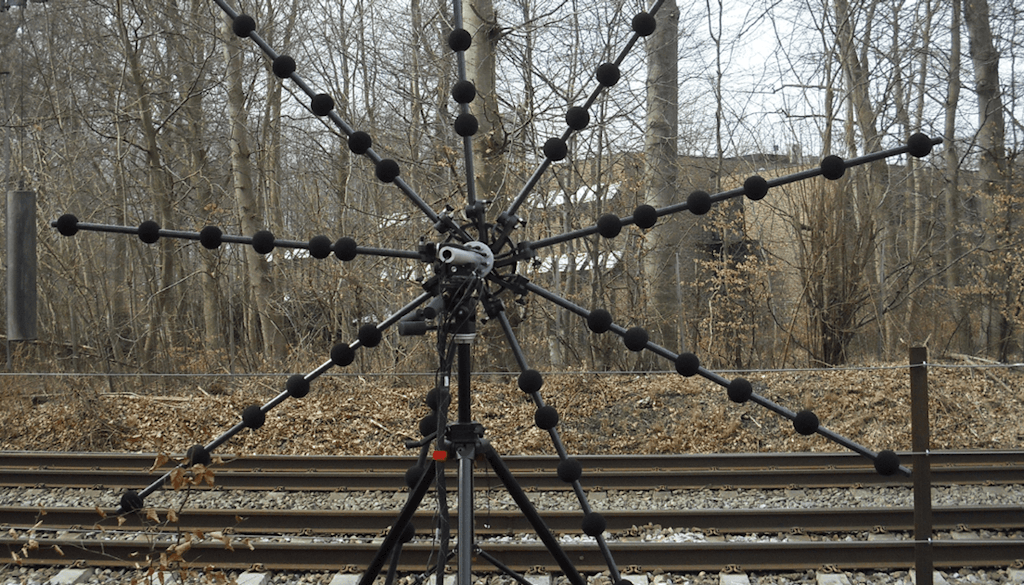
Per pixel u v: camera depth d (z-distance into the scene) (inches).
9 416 381.1
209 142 651.5
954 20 628.1
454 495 246.1
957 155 632.4
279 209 666.2
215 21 555.8
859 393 375.6
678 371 108.3
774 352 558.3
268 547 196.4
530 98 486.0
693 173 677.9
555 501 246.7
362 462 282.8
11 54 527.5
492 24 417.1
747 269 535.5
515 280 112.9
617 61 112.4
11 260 148.0
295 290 527.8
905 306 635.5
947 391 374.6
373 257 498.6
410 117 575.5
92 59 601.6
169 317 593.3
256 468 283.6
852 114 563.5
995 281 568.4
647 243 530.0
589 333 489.4
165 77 595.2
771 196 611.8
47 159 561.0
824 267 489.1
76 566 195.9
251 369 502.9
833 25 602.5
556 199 562.3
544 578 186.7
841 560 190.7
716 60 608.4
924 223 714.8
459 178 436.8
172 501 253.9
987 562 189.2
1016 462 279.7
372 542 212.1
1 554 198.2
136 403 382.0
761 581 185.9
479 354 430.3
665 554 192.9
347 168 566.6
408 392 390.0
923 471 167.5
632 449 337.4
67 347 562.9
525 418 358.9
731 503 245.1
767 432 345.1
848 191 509.4
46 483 268.5
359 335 111.1
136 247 621.6
